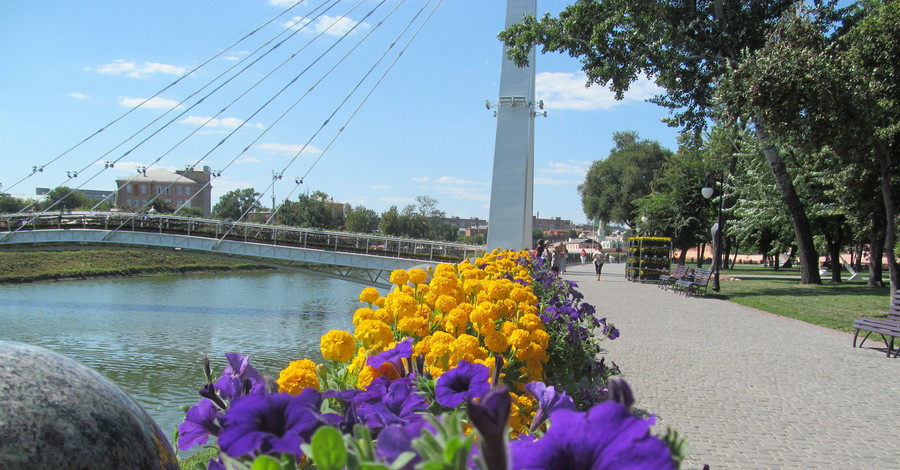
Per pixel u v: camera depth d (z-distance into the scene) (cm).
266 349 1997
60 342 2067
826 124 1331
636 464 65
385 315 315
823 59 1334
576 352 489
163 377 1566
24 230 3391
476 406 60
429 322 344
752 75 1432
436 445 74
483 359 257
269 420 95
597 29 2077
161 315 2708
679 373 812
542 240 2255
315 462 77
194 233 3600
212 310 2886
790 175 2411
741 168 3291
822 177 2178
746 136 2555
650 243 2744
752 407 658
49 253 4403
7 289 3628
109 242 3400
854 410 652
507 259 966
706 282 2038
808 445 539
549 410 168
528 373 321
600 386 488
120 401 202
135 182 11819
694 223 4306
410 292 425
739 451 521
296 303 3238
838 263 2877
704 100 2241
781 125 1389
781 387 748
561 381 447
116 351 1930
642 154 6166
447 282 402
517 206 2672
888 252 1352
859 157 1359
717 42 2114
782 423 602
